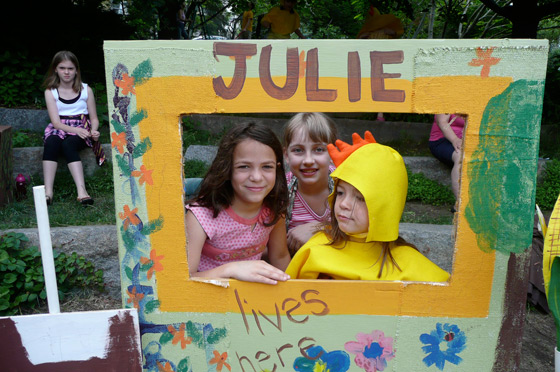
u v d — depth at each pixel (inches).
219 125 212.2
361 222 57.4
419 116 234.7
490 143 47.7
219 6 468.8
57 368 49.7
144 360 53.4
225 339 52.8
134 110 48.0
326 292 51.1
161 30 290.8
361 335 51.9
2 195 127.3
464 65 46.3
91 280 103.5
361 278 59.3
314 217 83.0
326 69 46.8
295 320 51.9
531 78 46.4
